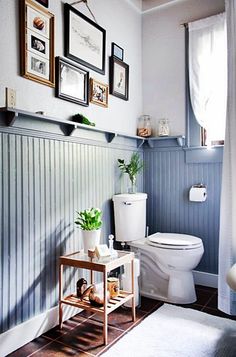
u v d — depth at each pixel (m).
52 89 1.92
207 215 2.60
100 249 1.80
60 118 1.95
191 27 2.62
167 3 2.80
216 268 2.56
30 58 1.75
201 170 2.63
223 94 2.49
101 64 2.36
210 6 2.59
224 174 2.19
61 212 1.95
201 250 2.21
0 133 1.56
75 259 1.80
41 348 1.64
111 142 2.46
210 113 2.54
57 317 1.89
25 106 1.74
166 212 2.83
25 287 1.70
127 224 2.39
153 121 2.92
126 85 2.70
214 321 1.94
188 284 2.24
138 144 2.85
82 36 2.16
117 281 1.94
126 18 2.74
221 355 1.56
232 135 2.17
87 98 2.21
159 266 2.30
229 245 2.12
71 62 2.05
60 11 1.99
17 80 1.69
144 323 1.91
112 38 2.54
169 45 2.82
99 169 2.32
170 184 2.80
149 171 2.92
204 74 2.56
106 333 1.67
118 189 2.56
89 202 2.21
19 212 1.66
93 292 1.83
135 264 2.13
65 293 1.97
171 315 2.03
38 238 1.78
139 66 2.95
